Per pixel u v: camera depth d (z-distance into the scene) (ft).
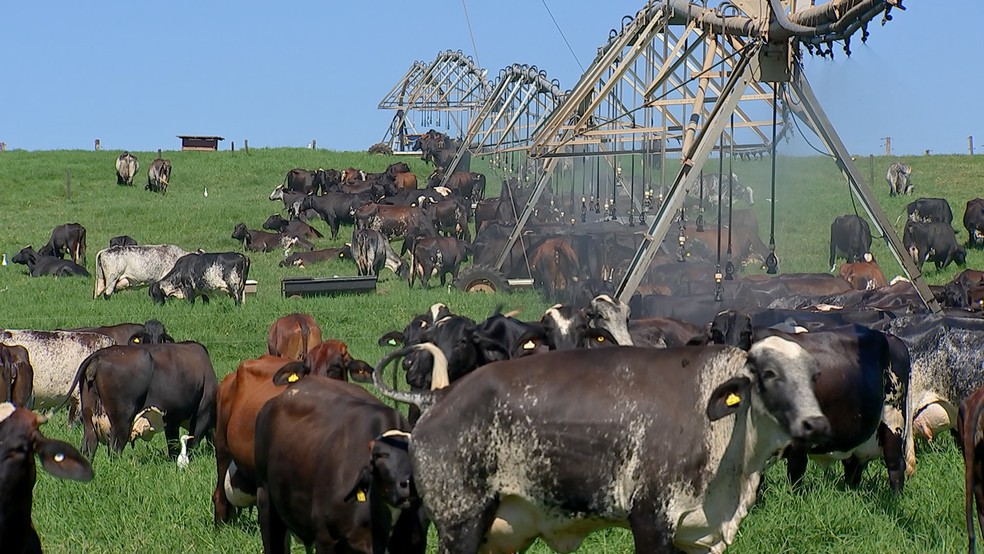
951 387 47.83
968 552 35.17
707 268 88.38
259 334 92.22
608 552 36.81
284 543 36.42
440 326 44.42
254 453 36.58
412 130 344.28
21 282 127.95
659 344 53.16
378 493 31.19
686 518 29.81
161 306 108.58
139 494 46.60
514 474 30.60
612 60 110.11
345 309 102.42
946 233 125.80
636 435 29.73
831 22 54.39
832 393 42.88
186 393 56.70
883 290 79.82
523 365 31.04
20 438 29.99
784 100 68.28
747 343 43.21
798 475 44.32
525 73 173.99
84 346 65.62
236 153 256.93
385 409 32.65
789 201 182.29
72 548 39.58
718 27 78.23
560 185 192.34
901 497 43.86
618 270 99.45
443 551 31.01
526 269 123.03
